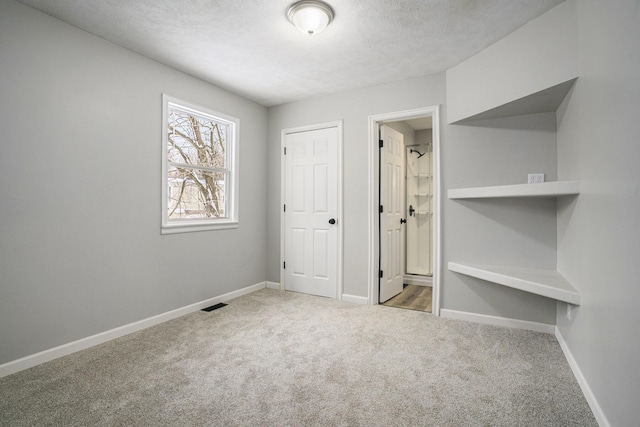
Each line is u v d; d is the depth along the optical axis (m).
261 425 1.50
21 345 2.02
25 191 2.03
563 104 2.34
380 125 3.53
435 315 3.10
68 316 2.25
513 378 1.92
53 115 2.16
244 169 3.83
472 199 2.94
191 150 3.32
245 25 2.27
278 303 3.48
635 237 1.18
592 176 1.69
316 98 3.78
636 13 1.17
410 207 4.68
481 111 2.65
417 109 3.17
